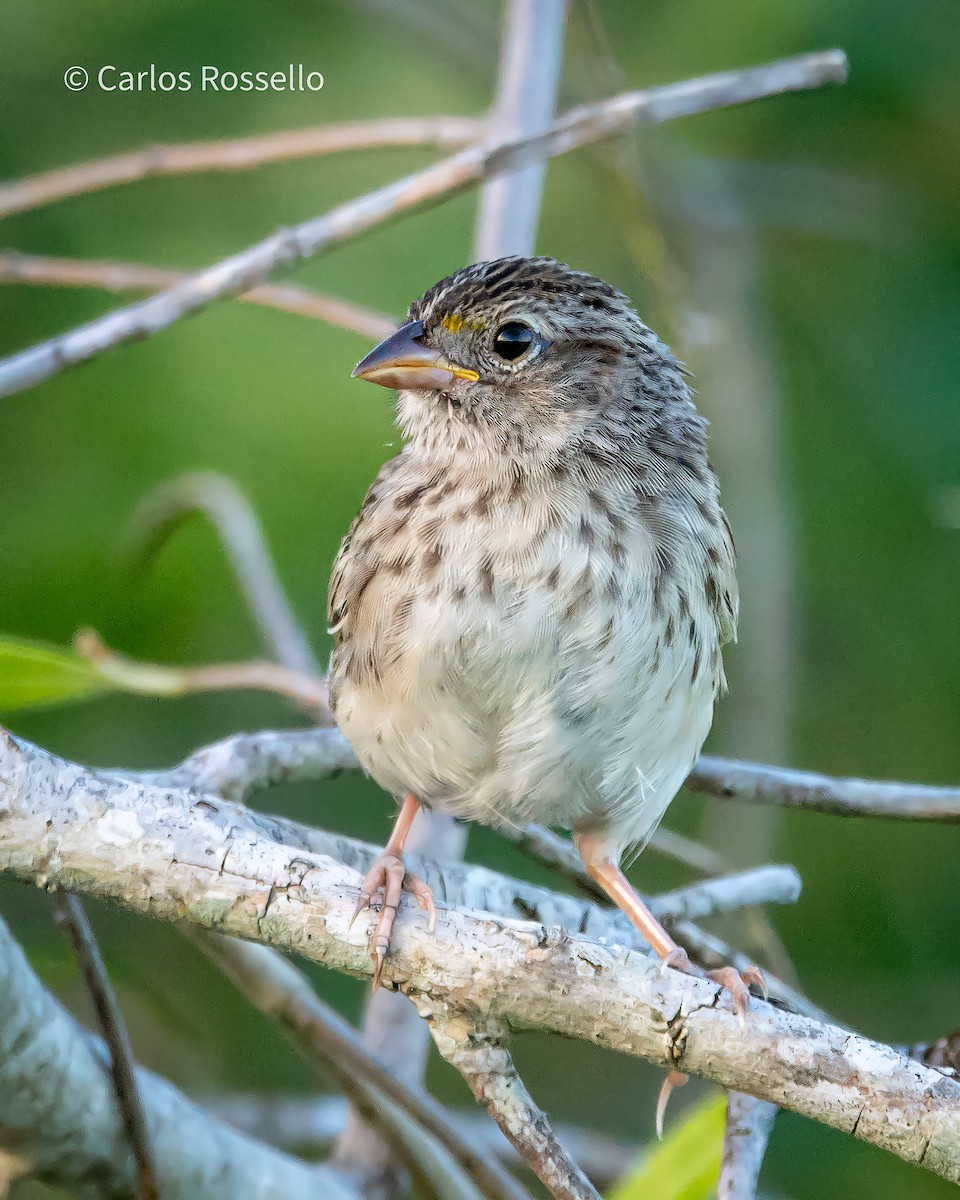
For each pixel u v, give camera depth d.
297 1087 11.27
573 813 7.97
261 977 7.47
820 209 13.14
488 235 10.25
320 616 11.41
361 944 5.85
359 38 13.07
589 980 5.79
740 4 12.29
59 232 12.47
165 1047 11.07
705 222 13.13
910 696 12.02
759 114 13.06
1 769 5.88
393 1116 7.75
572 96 12.68
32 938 10.98
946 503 10.98
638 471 7.80
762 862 10.96
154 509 10.38
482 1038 5.85
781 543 11.98
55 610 11.07
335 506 11.66
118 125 12.68
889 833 11.66
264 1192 7.18
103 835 5.87
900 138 12.95
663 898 8.15
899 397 12.38
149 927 11.31
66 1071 6.38
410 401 8.31
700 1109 7.32
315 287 12.38
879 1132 5.59
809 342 12.94
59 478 11.53
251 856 5.91
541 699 7.42
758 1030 5.68
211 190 12.84
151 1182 6.35
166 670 8.14
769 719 11.61
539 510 7.48
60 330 12.30
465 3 13.24
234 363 11.91
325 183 12.97
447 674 7.42
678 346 12.62
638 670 7.44
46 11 12.54
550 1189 5.80
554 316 8.08
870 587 12.11
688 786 8.28
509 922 5.90
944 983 11.30
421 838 9.48
